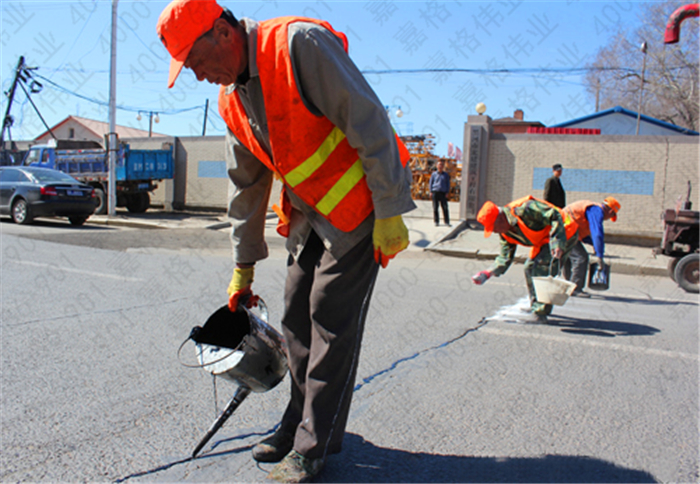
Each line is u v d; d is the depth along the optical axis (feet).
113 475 7.20
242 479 7.09
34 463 7.45
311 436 6.83
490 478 7.37
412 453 8.04
